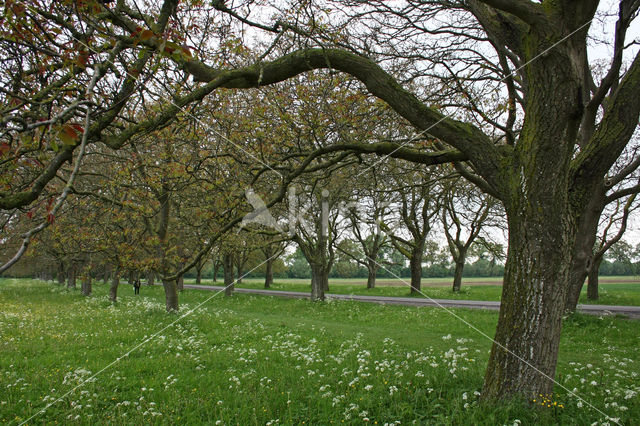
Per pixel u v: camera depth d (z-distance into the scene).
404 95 5.12
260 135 8.98
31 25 3.62
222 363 8.19
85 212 13.76
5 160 3.14
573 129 4.61
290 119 8.71
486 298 24.56
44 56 4.46
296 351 8.84
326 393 5.64
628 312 16.16
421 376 6.16
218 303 23.78
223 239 10.73
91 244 13.59
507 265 5.11
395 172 12.72
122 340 10.67
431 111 5.15
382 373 6.59
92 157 14.16
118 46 3.59
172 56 2.81
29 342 9.97
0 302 20.47
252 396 5.89
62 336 10.95
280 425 4.98
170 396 6.06
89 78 4.31
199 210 10.52
